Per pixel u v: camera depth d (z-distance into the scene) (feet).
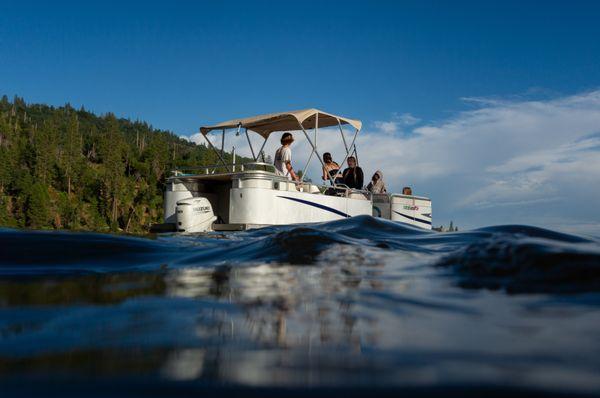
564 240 9.25
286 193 32.91
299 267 6.11
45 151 268.00
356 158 40.27
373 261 6.48
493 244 5.53
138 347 2.36
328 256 7.04
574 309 3.22
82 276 5.76
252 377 1.89
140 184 291.38
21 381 1.84
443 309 3.32
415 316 3.11
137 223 255.91
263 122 37.04
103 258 7.47
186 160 317.83
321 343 2.43
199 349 2.31
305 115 34.27
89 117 573.74
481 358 2.13
